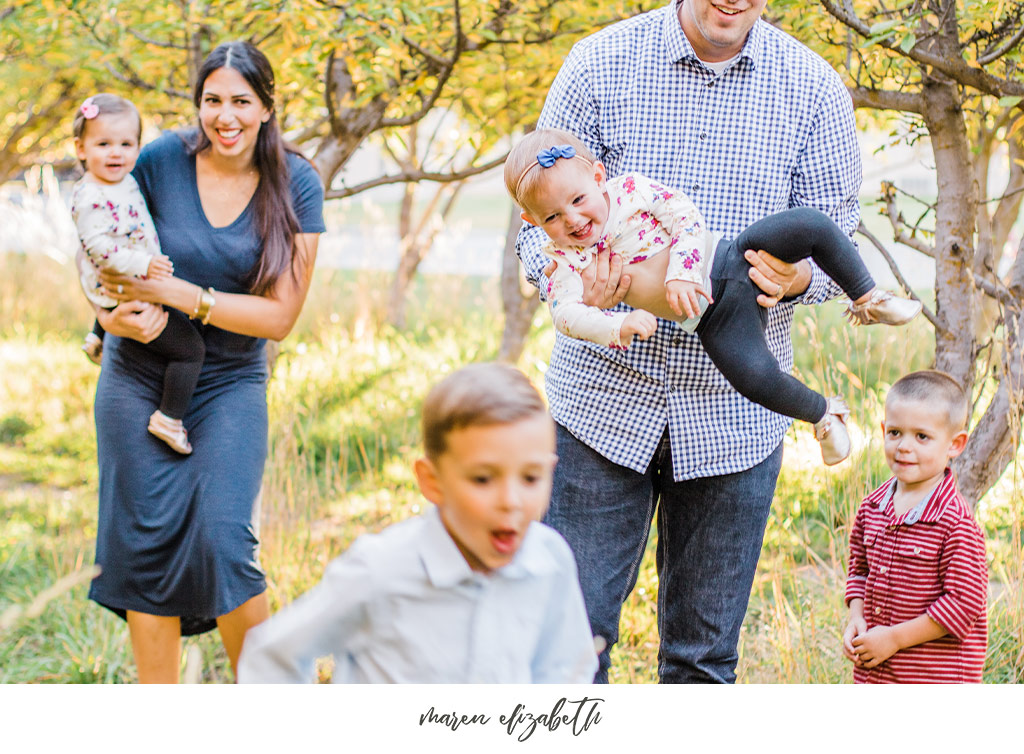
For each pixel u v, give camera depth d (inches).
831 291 99.1
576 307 92.6
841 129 98.7
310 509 168.4
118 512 110.3
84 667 137.4
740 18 91.1
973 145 170.7
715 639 103.0
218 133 107.6
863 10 143.6
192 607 110.0
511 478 65.0
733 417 99.3
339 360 277.1
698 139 97.5
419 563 69.0
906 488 106.6
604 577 102.6
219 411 112.9
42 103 292.2
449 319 346.6
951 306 128.8
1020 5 123.6
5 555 171.5
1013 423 120.7
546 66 172.9
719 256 91.6
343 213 343.3
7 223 379.6
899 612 104.2
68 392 276.7
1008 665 124.5
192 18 159.9
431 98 163.8
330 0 152.0
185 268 112.6
